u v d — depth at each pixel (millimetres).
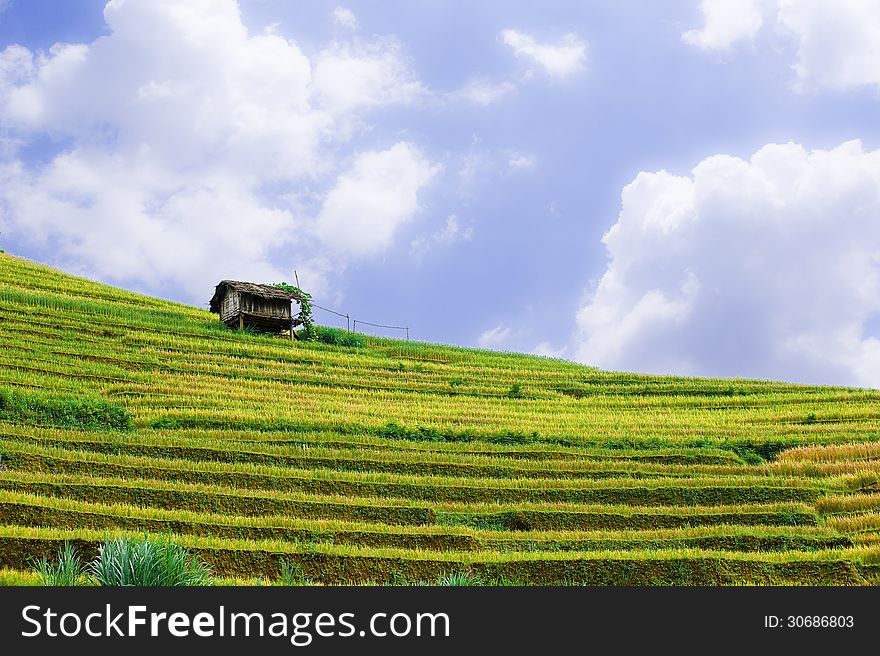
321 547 20594
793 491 27828
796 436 36000
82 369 39531
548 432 35531
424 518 24625
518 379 51562
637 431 37188
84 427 29828
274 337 54281
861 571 21438
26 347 41750
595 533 23891
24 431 27625
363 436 32188
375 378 47469
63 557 17438
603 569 20812
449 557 20906
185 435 30500
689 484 28203
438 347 61344
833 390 50094
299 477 26734
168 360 44469
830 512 26734
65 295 56125
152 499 23703
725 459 32094
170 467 26328
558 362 61750
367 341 60000
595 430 36656
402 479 27531
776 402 46844
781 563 21297
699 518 25609
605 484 28031
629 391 50719
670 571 20891
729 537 23609
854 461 31766
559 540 23344
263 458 28641
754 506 26156
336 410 37625
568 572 20672
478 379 50344
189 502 23844
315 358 50250
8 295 51375
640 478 29516
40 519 20844
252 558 19656
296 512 24203
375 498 25781
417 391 46125
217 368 44250
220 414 33156
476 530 23781
